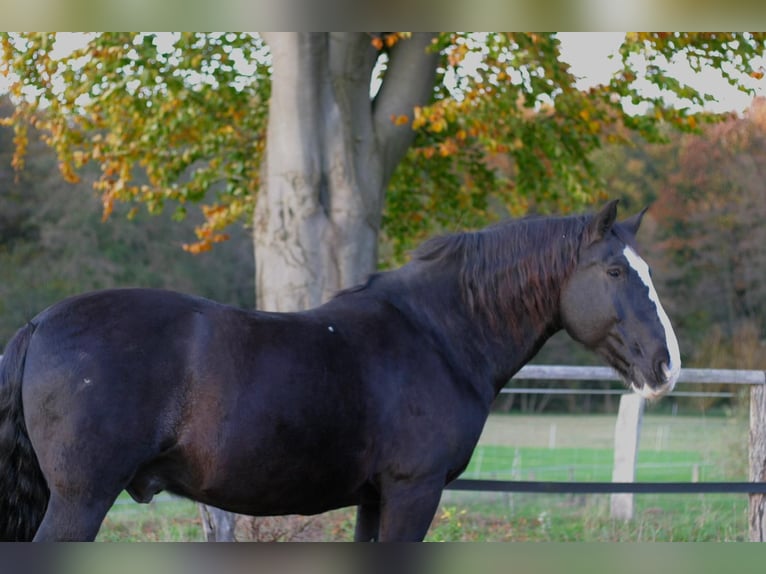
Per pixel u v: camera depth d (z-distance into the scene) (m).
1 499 4.88
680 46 10.96
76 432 4.64
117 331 4.80
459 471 5.52
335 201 10.59
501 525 10.12
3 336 26.16
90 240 27.27
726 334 27.59
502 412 27.64
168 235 27.80
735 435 12.96
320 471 5.04
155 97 12.41
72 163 14.05
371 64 10.91
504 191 15.49
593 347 5.66
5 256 26.97
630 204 29.53
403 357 5.34
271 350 4.96
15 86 12.32
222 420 4.80
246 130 14.02
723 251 28.41
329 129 10.56
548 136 12.61
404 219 16.08
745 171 27.95
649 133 13.14
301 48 10.23
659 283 28.75
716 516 10.30
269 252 10.53
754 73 11.34
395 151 11.40
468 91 11.76
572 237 5.64
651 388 5.37
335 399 5.03
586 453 17.88
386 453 5.21
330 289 10.44
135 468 4.75
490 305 5.71
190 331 4.89
